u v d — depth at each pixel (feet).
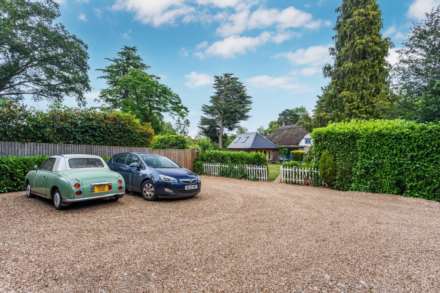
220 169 49.19
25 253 11.74
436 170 25.54
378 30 66.33
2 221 16.79
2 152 30.68
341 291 8.88
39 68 82.48
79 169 21.54
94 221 17.20
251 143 115.65
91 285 9.02
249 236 14.55
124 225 16.43
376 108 60.59
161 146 61.36
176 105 111.45
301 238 14.33
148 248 12.57
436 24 39.50
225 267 10.59
